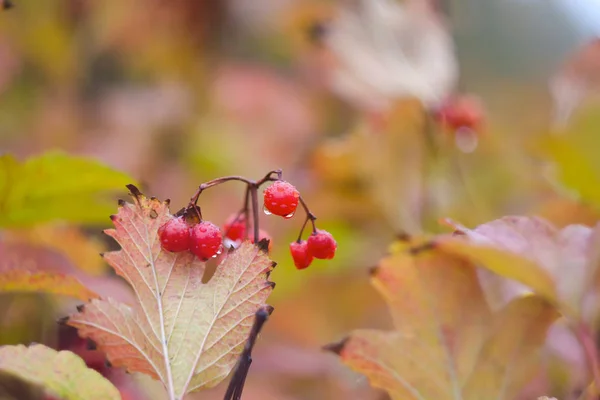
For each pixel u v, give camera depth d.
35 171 0.50
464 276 0.48
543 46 1.35
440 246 0.48
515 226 0.48
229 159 0.97
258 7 1.12
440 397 0.47
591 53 0.58
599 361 0.48
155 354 0.45
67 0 0.97
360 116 0.86
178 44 1.08
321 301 0.68
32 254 0.56
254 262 0.46
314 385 0.60
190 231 0.46
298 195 0.47
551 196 0.68
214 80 1.07
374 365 0.47
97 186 0.51
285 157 1.00
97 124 0.96
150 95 1.01
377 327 0.68
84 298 0.48
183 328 0.46
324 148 0.67
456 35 1.21
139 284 0.46
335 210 0.69
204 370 0.45
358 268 0.69
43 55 0.97
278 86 1.08
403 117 0.65
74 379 0.44
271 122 1.04
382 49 0.68
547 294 0.48
